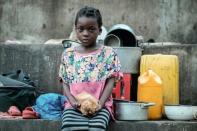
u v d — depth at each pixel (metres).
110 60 2.43
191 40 4.04
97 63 2.43
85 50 2.46
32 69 3.27
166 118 2.79
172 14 4.04
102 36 3.33
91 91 2.40
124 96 3.02
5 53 3.29
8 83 2.87
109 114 2.37
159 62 2.96
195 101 3.22
